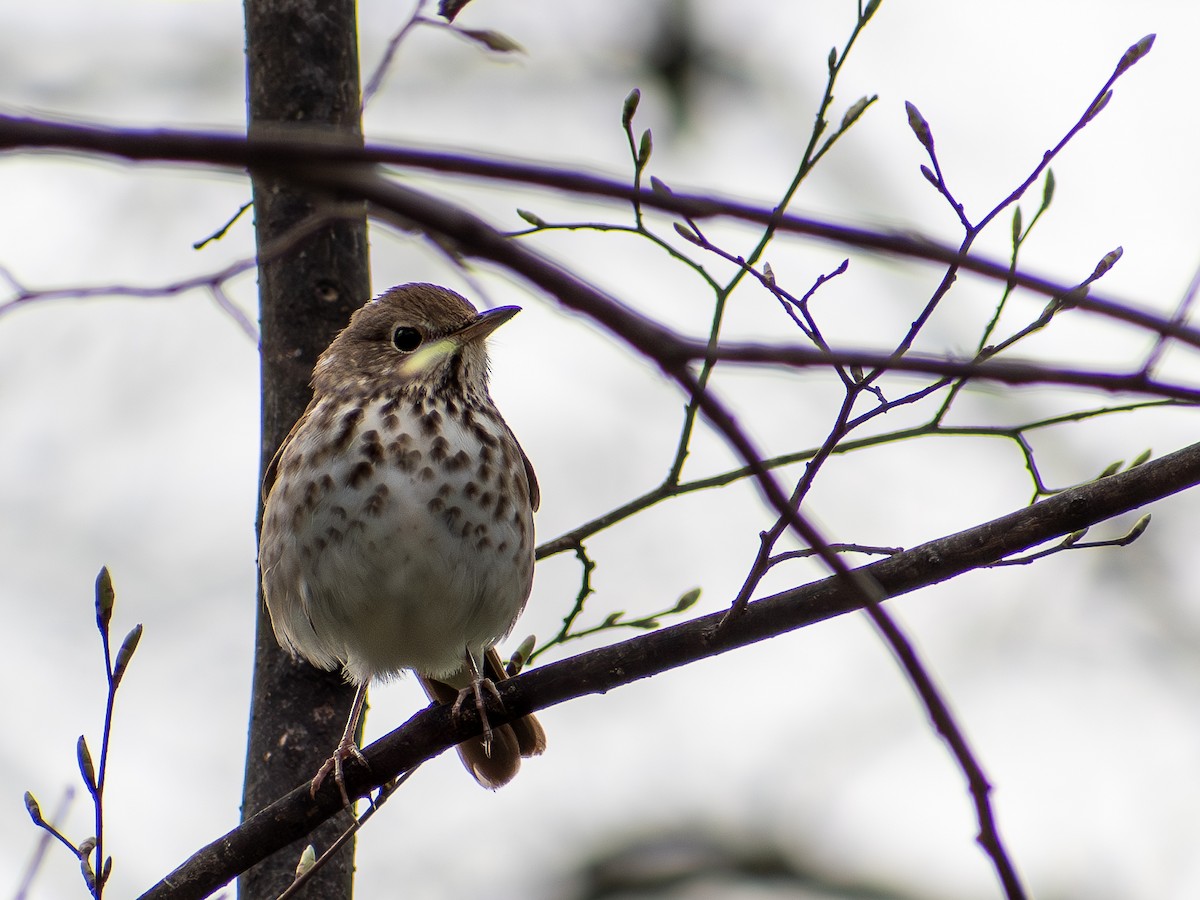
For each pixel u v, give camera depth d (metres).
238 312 8.84
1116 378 5.26
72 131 3.97
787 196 7.94
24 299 7.78
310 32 12.52
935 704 5.36
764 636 9.41
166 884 9.65
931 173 8.08
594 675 9.76
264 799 11.54
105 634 8.12
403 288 12.61
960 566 9.17
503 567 11.81
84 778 8.16
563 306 4.67
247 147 4.10
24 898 8.26
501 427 12.27
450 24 11.02
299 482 11.62
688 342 4.87
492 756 12.51
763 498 6.39
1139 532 9.27
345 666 12.08
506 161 4.37
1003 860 5.30
